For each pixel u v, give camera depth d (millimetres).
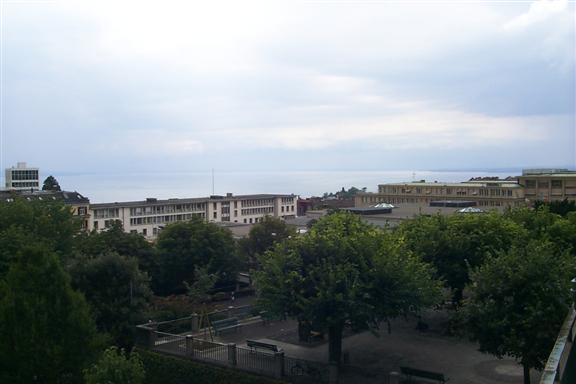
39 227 44312
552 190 125438
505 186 128375
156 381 31750
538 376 26359
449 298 35375
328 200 182375
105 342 27844
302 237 28859
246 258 65750
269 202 157000
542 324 21906
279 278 26328
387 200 150875
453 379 26312
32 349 23891
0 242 35094
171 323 37406
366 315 25125
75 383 25203
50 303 25250
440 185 142125
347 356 28766
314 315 25359
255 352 28797
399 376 24203
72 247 47250
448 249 35281
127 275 37875
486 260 26250
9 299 24578
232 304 54062
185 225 60062
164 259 57562
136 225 122938
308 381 26188
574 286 18000
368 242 27547
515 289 23078
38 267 25672
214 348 31359
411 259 28109
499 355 23672
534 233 38844
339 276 25266
